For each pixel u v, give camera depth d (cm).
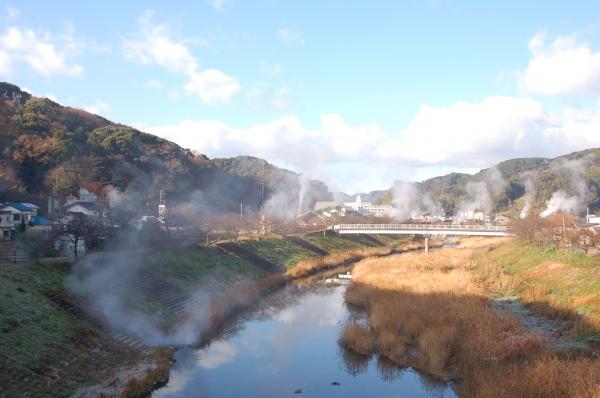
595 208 13738
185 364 2831
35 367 2198
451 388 2425
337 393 2422
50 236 4109
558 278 4053
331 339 3353
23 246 4022
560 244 5009
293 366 2822
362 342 3061
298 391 2458
